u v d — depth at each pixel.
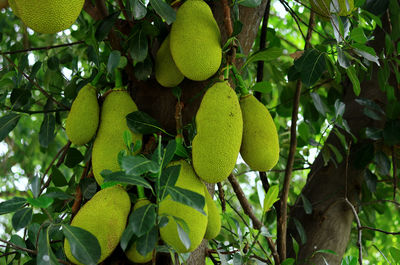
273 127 2.94
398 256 3.59
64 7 2.58
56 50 5.53
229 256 3.35
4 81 4.14
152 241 2.58
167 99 3.13
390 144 4.32
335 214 4.32
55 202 3.57
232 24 3.20
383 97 4.64
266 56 3.15
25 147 7.11
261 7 3.51
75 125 2.95
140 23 3.14
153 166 2.62
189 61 2.86
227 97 2.78
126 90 3.08
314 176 4.51
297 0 3.63
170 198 2.66
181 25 2.91
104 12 3.13
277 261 3.48
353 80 3.57
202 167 2.70
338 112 4.17
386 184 5.56
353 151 4.51
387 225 7.23
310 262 3.87
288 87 5.49
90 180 3.17
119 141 2.89
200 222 2.66
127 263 2.83
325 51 3.72
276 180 5.81
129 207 2.76
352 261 3.55
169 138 3.05
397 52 4.49
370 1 4.54
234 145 2.71
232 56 2.97
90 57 3.66
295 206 4.36
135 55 3.11
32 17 2.58
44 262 2.54
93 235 2.58
